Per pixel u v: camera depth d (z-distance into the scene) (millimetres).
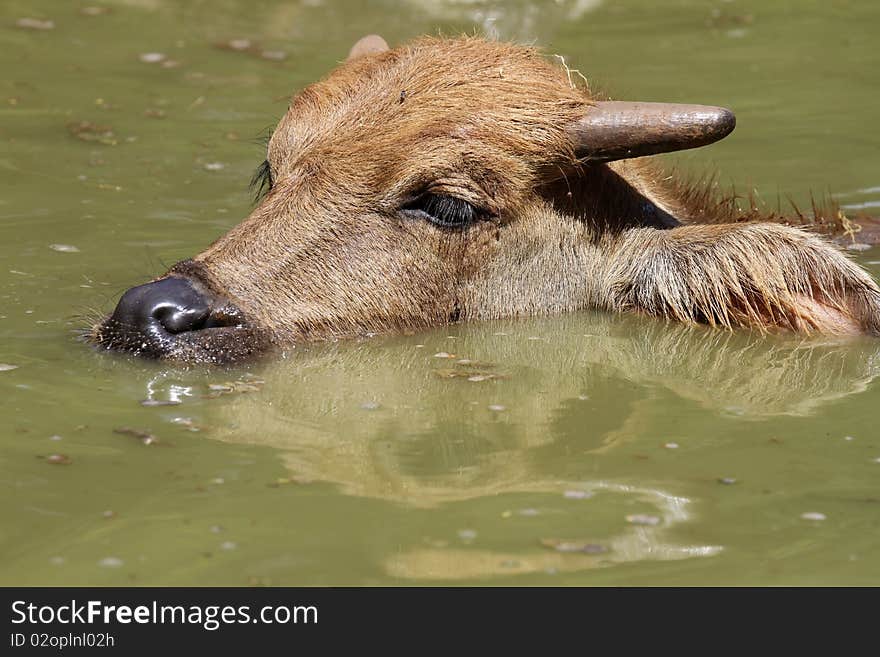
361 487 14633
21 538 13438
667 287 20609
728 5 40219
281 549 13297
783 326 20391
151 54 35375
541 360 18906
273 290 19125
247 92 32750
